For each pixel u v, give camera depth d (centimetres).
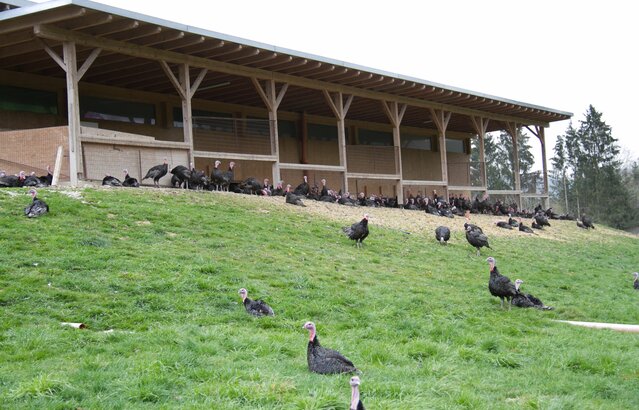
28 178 2356
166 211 2161
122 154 2619
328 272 1856
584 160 8556
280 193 3133
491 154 9375
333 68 3303
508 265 2505
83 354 1077
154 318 1325
